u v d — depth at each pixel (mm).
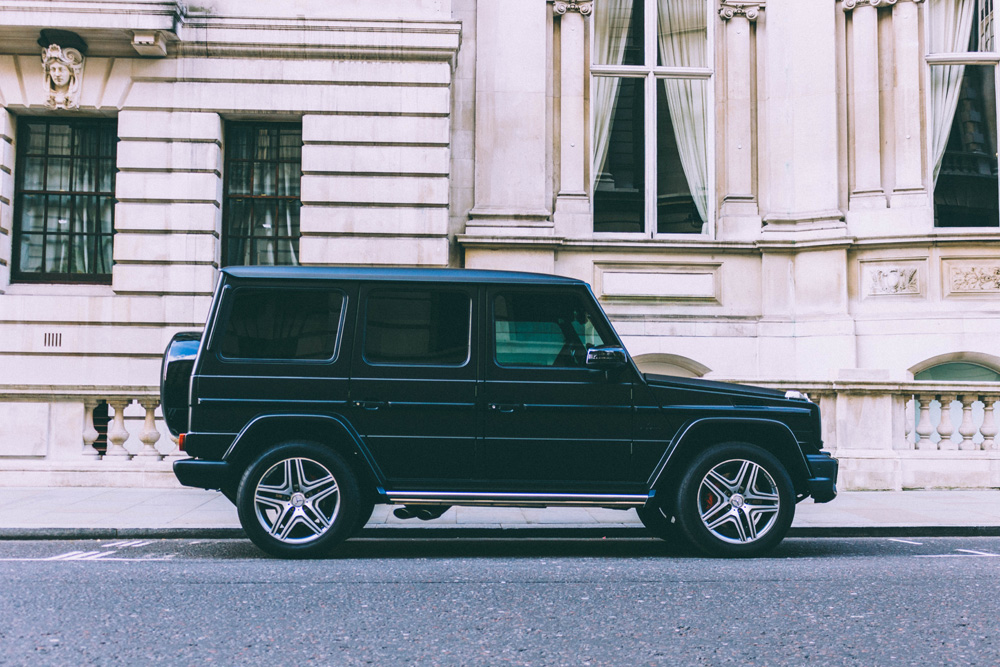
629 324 14039
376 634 4383
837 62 14172
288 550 6516
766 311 14156
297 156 14352
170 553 6973
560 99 14586
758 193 14562
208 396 6520
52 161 14102
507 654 4047
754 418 6816
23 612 4820
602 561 6578
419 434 6590
